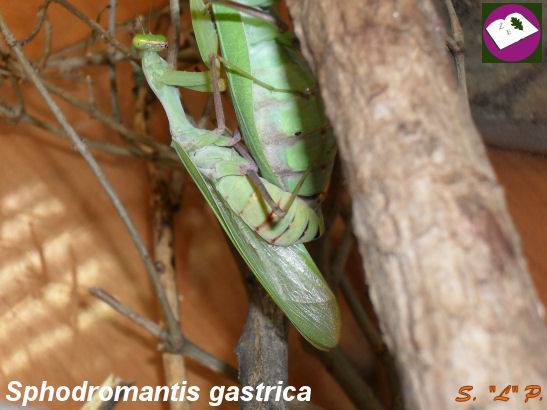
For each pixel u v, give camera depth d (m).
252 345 0.30
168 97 0.28
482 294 0.18
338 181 0.33
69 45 0.43
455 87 0.21
